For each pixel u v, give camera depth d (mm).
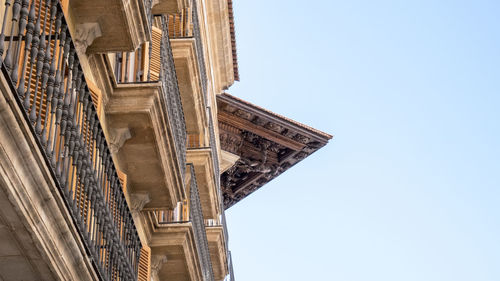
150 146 17062
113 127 16469
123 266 14656
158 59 17969
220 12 30984
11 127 9000
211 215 28688
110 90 16156
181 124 19422
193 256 21203
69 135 11211
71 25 14180
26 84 11031
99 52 15023
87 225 12797
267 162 38625
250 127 36844
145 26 14906
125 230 15383
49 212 10305
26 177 9578
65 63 11773
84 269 11531
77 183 11953
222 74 34125
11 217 9914
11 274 11008
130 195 18344
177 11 20375
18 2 9586
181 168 18781
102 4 14133
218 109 35688
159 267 20781
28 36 9742
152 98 16234
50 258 10680
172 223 20484
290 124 36656
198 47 23562
